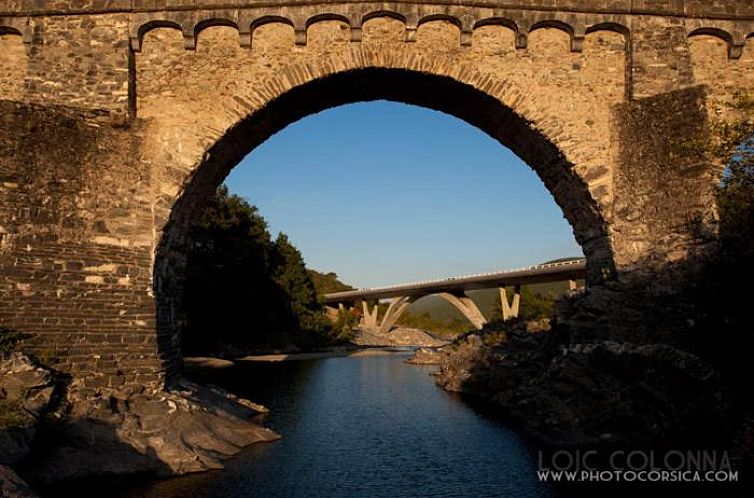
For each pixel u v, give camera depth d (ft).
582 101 43.16
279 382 86.84
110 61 41.65
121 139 40.98
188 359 122.83
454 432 48.49
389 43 42.63
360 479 35.40
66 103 41.27
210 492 31.19
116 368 37.65
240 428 43.78
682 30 43.11
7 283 35.78
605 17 43.01
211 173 46.52
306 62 42.47
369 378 93.66
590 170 42.52
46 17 42.14
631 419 39.24
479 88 42.68
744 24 43.70
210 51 42.68
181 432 37.19
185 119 42.09
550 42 43.50
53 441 31.78
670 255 38.99
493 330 85.97
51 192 37.96
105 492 29.94
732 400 33.40
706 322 36.45
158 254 41.14
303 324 182.70
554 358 48.80
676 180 39.24
